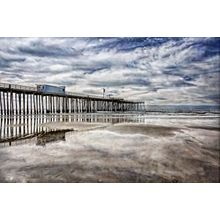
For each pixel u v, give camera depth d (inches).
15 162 198.8
